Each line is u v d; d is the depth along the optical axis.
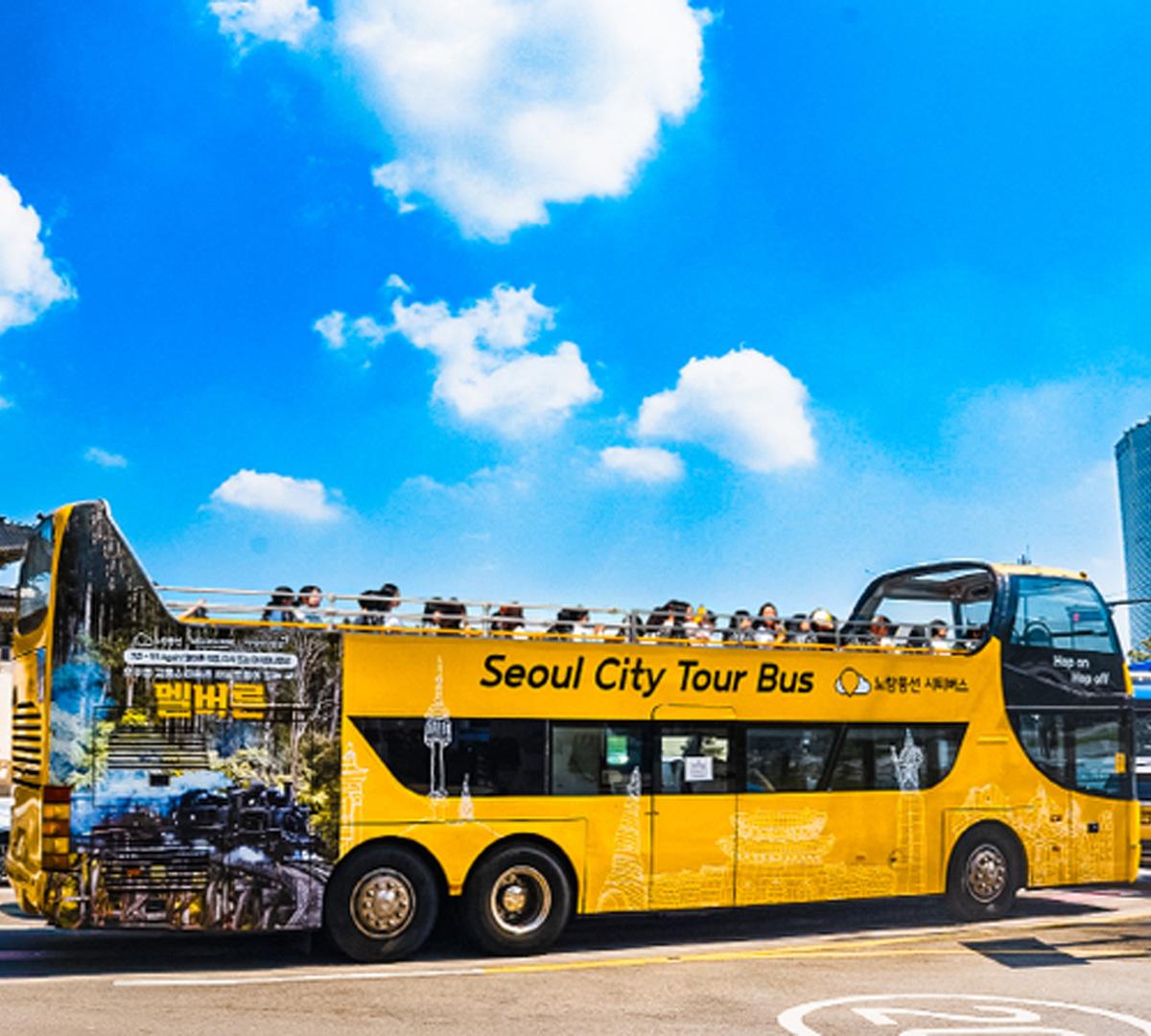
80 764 8.82
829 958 10.10
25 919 12.06
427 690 9.88
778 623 12.19
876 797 11.73
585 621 10.73
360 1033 7.03
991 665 12.62
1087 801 12.97
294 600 9.74
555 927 10.14
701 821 10.80
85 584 9.02
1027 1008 8.12
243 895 9.12
